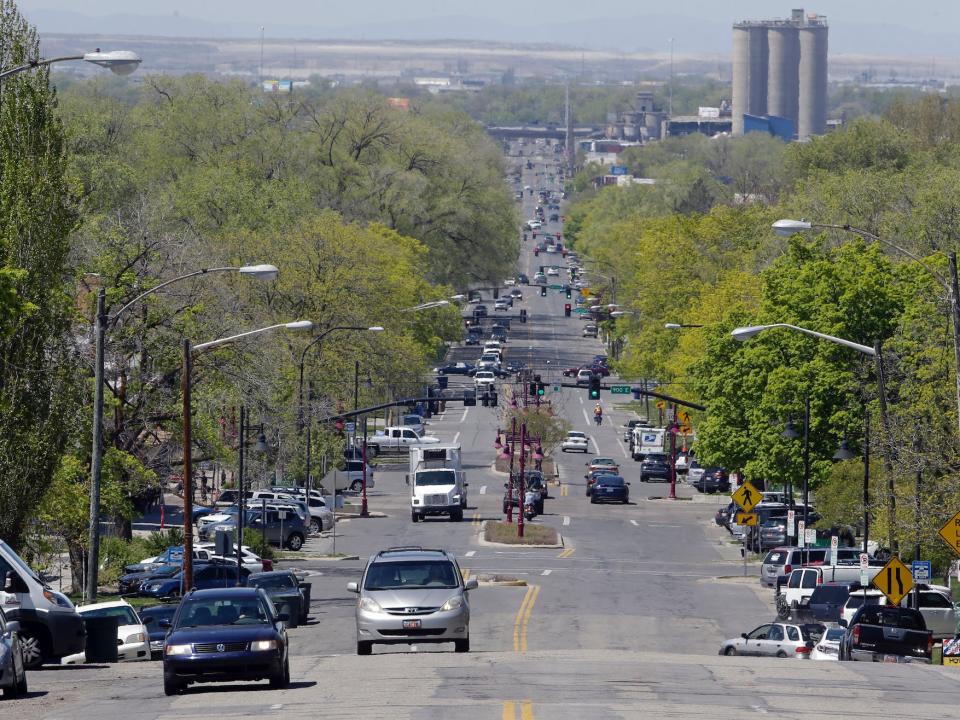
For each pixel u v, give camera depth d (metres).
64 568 143.12
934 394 113.38
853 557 136.00
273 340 164.62
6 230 89.88
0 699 58.62
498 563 154.38
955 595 125.94
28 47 93.12
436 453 198.75
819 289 157.00
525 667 67.06
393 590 76.44
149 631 96.88
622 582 140.12
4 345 89.88
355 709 51.41
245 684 63.28
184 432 105.06
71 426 98.44
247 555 136.62
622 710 50.56
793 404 155.75
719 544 176.75
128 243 137.50
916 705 54.53
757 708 52.19
